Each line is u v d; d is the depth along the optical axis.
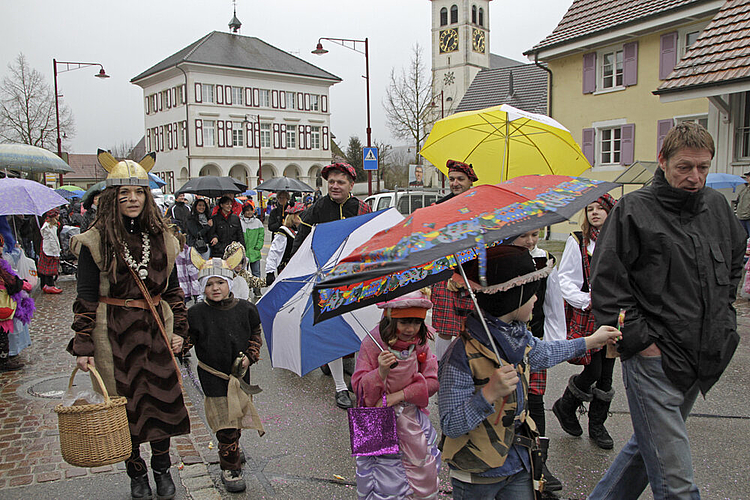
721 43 13.44
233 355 3.90
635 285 2.98
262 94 58.75
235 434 3.89
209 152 56.00
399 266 1.76
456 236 1.92
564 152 5.44
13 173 15.55
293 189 15.80
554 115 21.72
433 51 73.88
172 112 57.34
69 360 7.13
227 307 3.95
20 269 7.69
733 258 2.97
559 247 18.81
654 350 2.88
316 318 2.29
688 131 2.84
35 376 6.47
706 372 2.86
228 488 3.88
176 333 3.73
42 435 4.77
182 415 3.68
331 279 1.83
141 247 3.54
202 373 3.90
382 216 5.00
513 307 2.44
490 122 5.43
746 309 9.32
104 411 3.19
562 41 20.22
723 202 3.01
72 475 4.03
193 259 3.98
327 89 62.69
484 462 2.44
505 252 2.44
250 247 11.65
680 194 2.89
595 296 2.99
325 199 6.01
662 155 2.93
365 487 2.94
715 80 12.62
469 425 2.36
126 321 3.51
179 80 55.78
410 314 2.83
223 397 3.88
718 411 5.25
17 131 37.28
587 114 20.59
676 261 2.86
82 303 3.44
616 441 4.66
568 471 4.11
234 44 59.25
